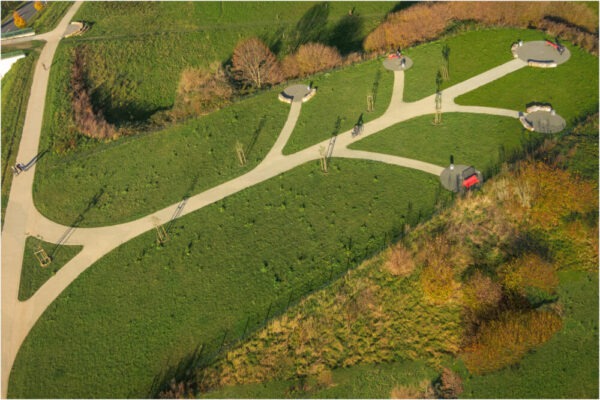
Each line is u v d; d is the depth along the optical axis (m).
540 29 60.69
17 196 47.41
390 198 42.25
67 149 51.41
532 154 43.22
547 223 38.69
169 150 50.78
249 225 42.06
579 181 39.78
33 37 69.81
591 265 36.38
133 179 48.00
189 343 34.91
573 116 47.06
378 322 35.25
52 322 37.16
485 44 59.00
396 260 37.19
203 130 52.56
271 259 39.25
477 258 37.62
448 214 40.06
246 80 59.12
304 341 34.53
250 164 47.72
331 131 50.09
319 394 32.72
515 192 40.00
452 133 47.38
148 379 33.44
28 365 34.94
